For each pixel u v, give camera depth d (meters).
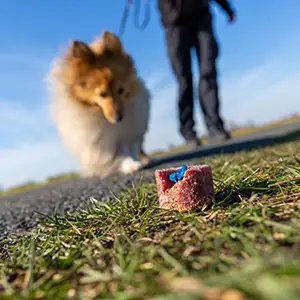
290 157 0.42
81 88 0.74
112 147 0.77
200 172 0.26
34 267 0.20
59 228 0.28
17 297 0.16
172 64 1.01
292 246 0.16
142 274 0.15
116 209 0.30
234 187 0.30
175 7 0.94
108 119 0.71
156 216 0.26
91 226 0.28
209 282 0.12
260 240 0.17
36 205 0.56
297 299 0.10
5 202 0.79
